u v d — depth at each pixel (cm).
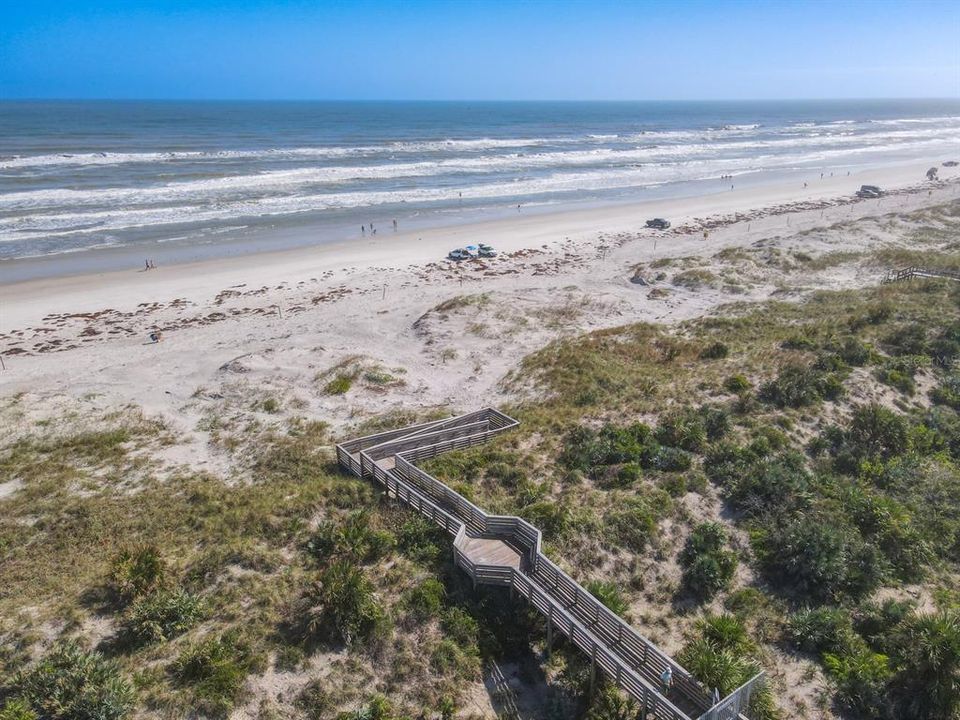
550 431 2655
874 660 1608
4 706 1357
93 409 3056
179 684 1449
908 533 2031
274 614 1673
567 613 1584
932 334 3444
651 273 5169
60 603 1717
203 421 2984
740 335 3734
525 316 4234
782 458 2403
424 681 1518
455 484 2277
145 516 2170
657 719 1413
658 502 2161
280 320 4334
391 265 5597
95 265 5300
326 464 2530
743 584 1886
